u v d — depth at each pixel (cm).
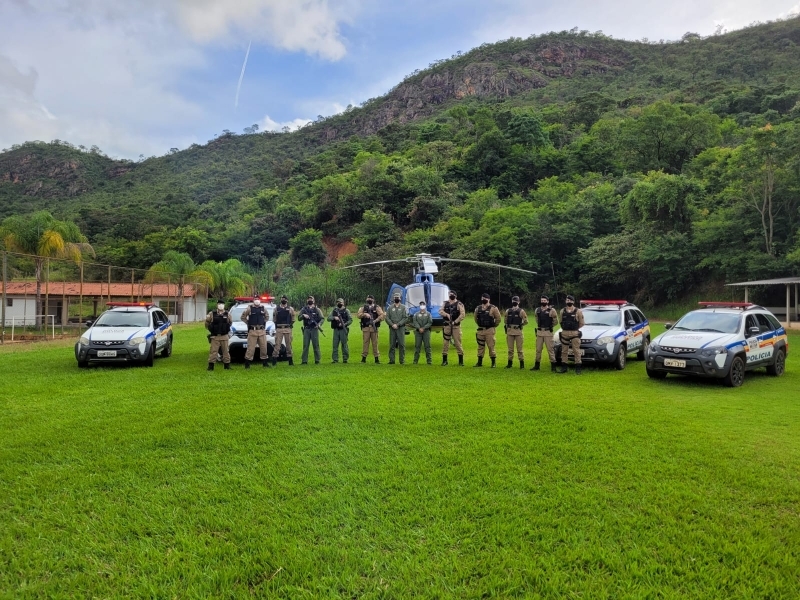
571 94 11388
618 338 1182
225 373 1088
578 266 4066
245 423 650
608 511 400
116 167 10619
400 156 6969
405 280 4344
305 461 509
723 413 729
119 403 774
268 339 1272
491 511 399
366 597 293
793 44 11819
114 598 292
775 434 616
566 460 516
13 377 1025
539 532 365
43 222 3073
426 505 409
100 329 1211
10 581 308
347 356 1276
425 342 1245
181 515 392
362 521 383
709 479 466
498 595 296
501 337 2011
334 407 743
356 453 535
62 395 839
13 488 442
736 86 8112
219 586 303
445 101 13375
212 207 7712
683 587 303
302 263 5372
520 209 4509
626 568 321
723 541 351
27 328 2809
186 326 2830
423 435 604
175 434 596
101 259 5053
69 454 530
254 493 431
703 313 1105
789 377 1091
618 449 549
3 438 585
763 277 2798
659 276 3403
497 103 11394
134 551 341
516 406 755
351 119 14025
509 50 14600
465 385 941
